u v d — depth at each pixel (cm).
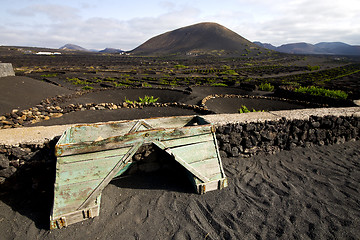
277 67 5912
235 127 482
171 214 321
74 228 293
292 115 548
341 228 300
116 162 329
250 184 401
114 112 1040
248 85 2238
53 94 1338
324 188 390
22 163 361
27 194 363
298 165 475
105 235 283
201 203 346
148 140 348
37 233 286
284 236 286
